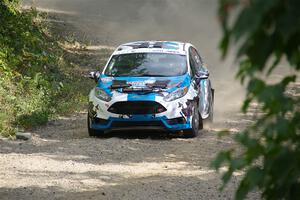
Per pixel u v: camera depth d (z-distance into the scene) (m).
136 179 21.47
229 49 5.22
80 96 42.06
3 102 35.56
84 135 31.28
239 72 6.54
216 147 27.30
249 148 6.43
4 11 47.03
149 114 29.20
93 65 52.28
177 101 29.36
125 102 29.34
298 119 6.35
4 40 43.59
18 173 22.30
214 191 19.44
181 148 27.17
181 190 19.66
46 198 18.98
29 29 49.38
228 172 6.74
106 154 25.83
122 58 32.28
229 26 5.02
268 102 6.40
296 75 6.63
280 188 6.32
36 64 44.59
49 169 22.95
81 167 23.30
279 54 5.39
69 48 56.00
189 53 33.12
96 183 20.86
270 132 6.12
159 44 33.53
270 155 6.19
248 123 34.41
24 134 29.73
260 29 5.04
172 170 22.91
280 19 4.91
